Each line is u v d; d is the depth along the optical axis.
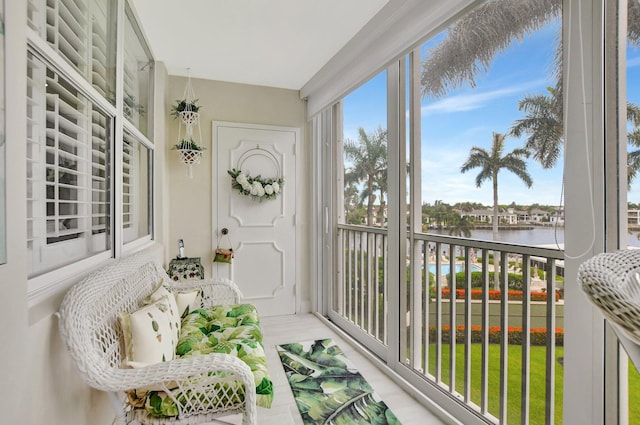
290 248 3.76
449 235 1.97
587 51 1.24
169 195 3.33
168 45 2.72
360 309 3.01
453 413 1.86
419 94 2.18
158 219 2.95
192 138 3.36
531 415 1.56
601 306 0.58
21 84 0.83
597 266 0.69
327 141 3.54
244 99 3.58
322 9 2.23
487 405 1.75
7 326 0.76
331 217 3.48
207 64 3.09
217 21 2.36
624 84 1.17
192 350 1.63
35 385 0.92
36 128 1.08
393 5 2.12
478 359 1.86
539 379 1.53
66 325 1.03
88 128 1.48
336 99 3.07
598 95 1.21
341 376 2.36
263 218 3.65
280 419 1.87
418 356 2.20
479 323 1.85
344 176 3.32
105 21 1.66
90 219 1.52
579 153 1.26
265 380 1.41
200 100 3.43
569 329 1.29
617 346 1.17
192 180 3.40
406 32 2.08
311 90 3.50
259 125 3.62
